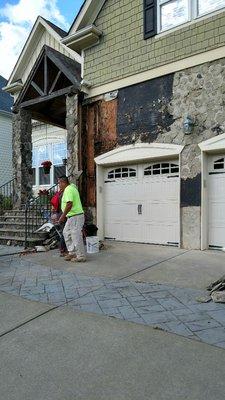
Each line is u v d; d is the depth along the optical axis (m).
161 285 5.19
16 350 3.25
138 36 8.88
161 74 8.45
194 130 7.92
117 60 9.30
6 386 2.66
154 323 3.76
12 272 6.26
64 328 3.72
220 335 3.42
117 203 9.55
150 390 2.56
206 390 2.54
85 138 9.96
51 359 3.06
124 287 5.14
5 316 4.11
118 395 2.51
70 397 2.51
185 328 3.60
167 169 8.62
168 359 2.99
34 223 9.68
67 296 4.79
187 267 6.23
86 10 9.53
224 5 7.50
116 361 2.99
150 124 8.68
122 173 9.47
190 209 7.99
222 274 5.70
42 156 15.90
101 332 3.58
